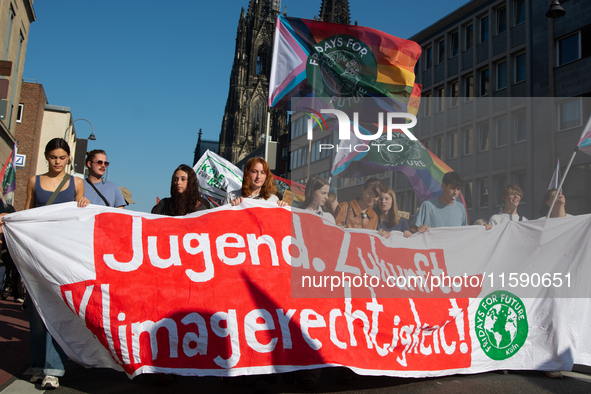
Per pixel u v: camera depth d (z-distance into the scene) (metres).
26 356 6.14
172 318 4.61
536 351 5.36
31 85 35.84
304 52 6.02
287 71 6.03
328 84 5.93
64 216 4.86
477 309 5.26
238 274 4.83
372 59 5.94
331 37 6.01
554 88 25.09
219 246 4.93
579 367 6.03
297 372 4.67
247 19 104.69
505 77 27.38
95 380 5.08
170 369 4.49
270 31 102.69
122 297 4.63
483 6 28.22
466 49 29.05
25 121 35.41
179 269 4.79
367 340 4.84
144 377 5.24
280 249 4.98
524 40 26.36
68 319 4.70
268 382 4.60
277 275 4.88
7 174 16.11
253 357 4.57
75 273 4.67
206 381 5.15
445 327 5.13
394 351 4.89
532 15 26.05
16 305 11.64
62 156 5.17
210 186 11.16
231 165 11.28
